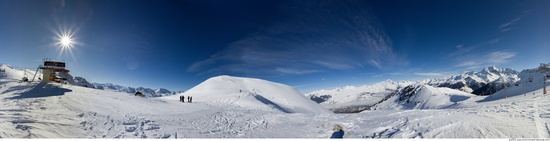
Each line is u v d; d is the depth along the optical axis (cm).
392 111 2573
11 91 2588
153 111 2570
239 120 2464
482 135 1177
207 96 6719
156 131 1631
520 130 1230
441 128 1333
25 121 1313
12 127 1176
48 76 3459
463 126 1312
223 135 1689
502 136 1163
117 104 2531
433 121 1520
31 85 2991
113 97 2969
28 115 1466
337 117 2477
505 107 2197
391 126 1584
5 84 3006
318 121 2275
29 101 2011
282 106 6309
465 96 11569
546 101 2500
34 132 1190
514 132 1206
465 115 1650
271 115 2906
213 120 2388
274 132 1842
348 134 1628
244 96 5994
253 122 2348
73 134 1328
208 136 1627
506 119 1467
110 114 2005
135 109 2483
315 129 1892
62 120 1520
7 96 2281
